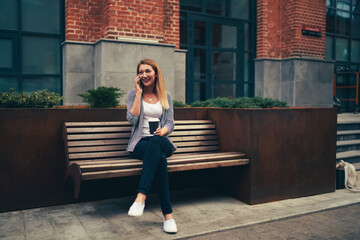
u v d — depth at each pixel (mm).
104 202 3826
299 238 2908
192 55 8578
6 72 6668
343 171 4562
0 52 6621
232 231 3051
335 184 4449
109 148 3607
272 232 3041
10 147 3410
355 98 11516
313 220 3371
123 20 6430
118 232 2936
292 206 3738
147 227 3066
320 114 4285
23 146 3469
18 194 3482
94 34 6754
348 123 6777
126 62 6453
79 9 6590
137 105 3332
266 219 3295
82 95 4656
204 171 4504
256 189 3789
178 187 4363
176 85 7598
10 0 6648
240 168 3916
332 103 9820
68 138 3482
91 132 3619
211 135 4332
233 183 4043
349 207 3818
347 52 11398
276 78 9461
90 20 6707
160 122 3482
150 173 2924
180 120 4438
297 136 4086
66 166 3641
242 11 9352
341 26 11188
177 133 4086
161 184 3010
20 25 6734
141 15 6590
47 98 3928
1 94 3727
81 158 3428
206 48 8789
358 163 5809
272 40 9461
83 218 3291
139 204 2803
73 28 6566
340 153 5941
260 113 3775
